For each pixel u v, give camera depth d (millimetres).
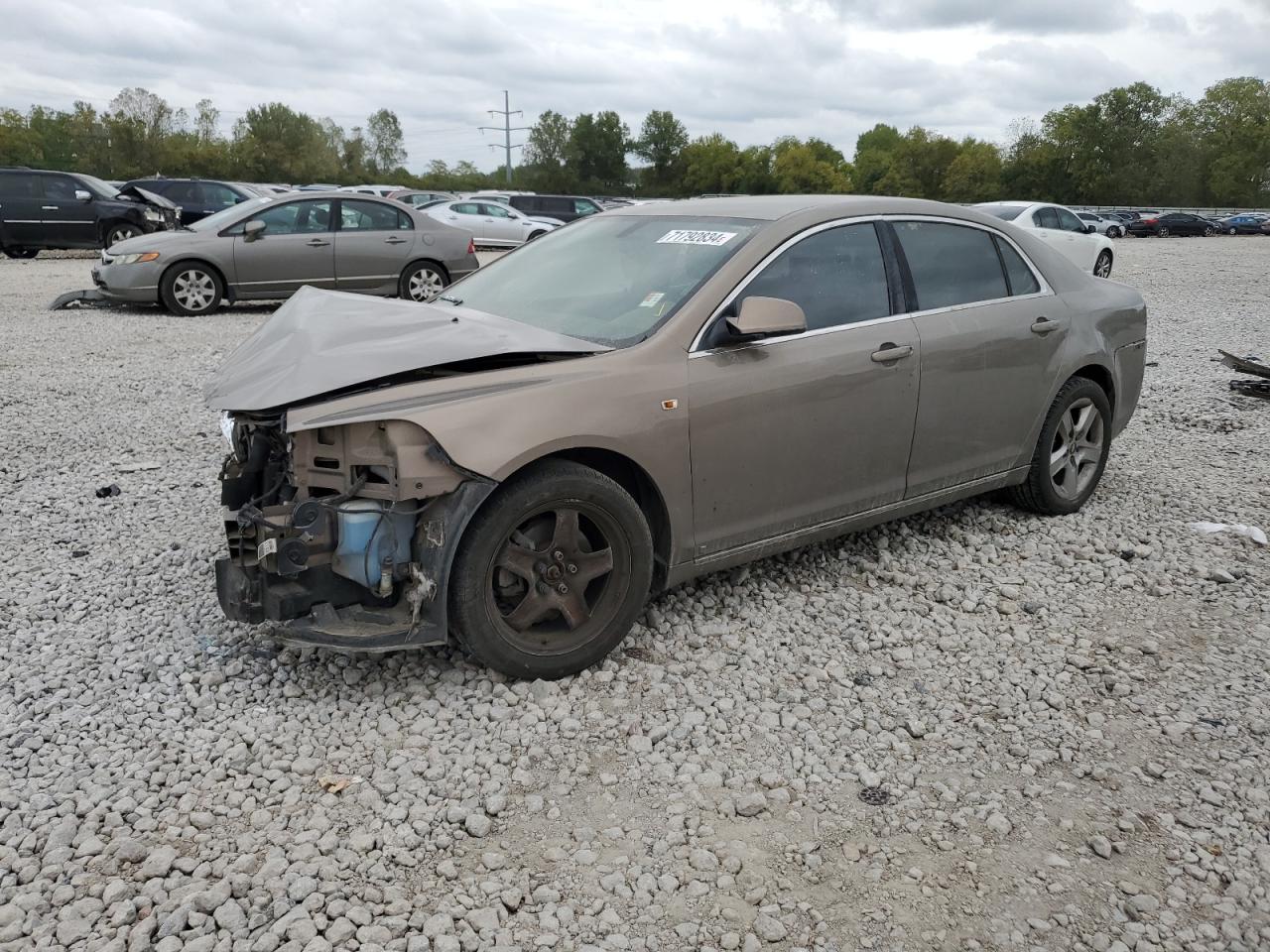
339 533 3367
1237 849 2871
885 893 2680
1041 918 2600
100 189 21125
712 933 2527
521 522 3480
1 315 12750
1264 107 100562
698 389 3811
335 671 3723
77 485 5941
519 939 2490
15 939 2418
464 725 3402
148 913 2523
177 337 11328
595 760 3250
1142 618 4340
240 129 94938
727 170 101500
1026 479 5305
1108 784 3172
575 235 4871
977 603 4449
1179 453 6926
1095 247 20469
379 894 2613
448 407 3336
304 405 3340
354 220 13742
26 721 3359
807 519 4297
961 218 4930
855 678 3803
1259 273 22844
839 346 4219
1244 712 3590
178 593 4383
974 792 3121
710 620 4223
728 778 3156
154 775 3059
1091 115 102188
